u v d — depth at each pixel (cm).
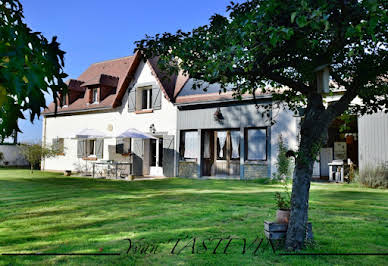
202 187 1148
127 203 768
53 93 142
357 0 282
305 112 408
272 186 1174
